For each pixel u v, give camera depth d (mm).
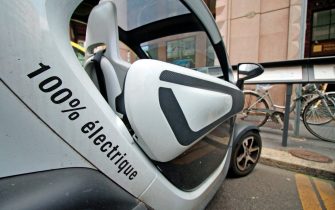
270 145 3061
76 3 781
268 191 1994
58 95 657
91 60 1065
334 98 3418
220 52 1809
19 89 586
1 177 581
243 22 5344
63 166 687
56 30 672
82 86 720
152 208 984
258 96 4012
